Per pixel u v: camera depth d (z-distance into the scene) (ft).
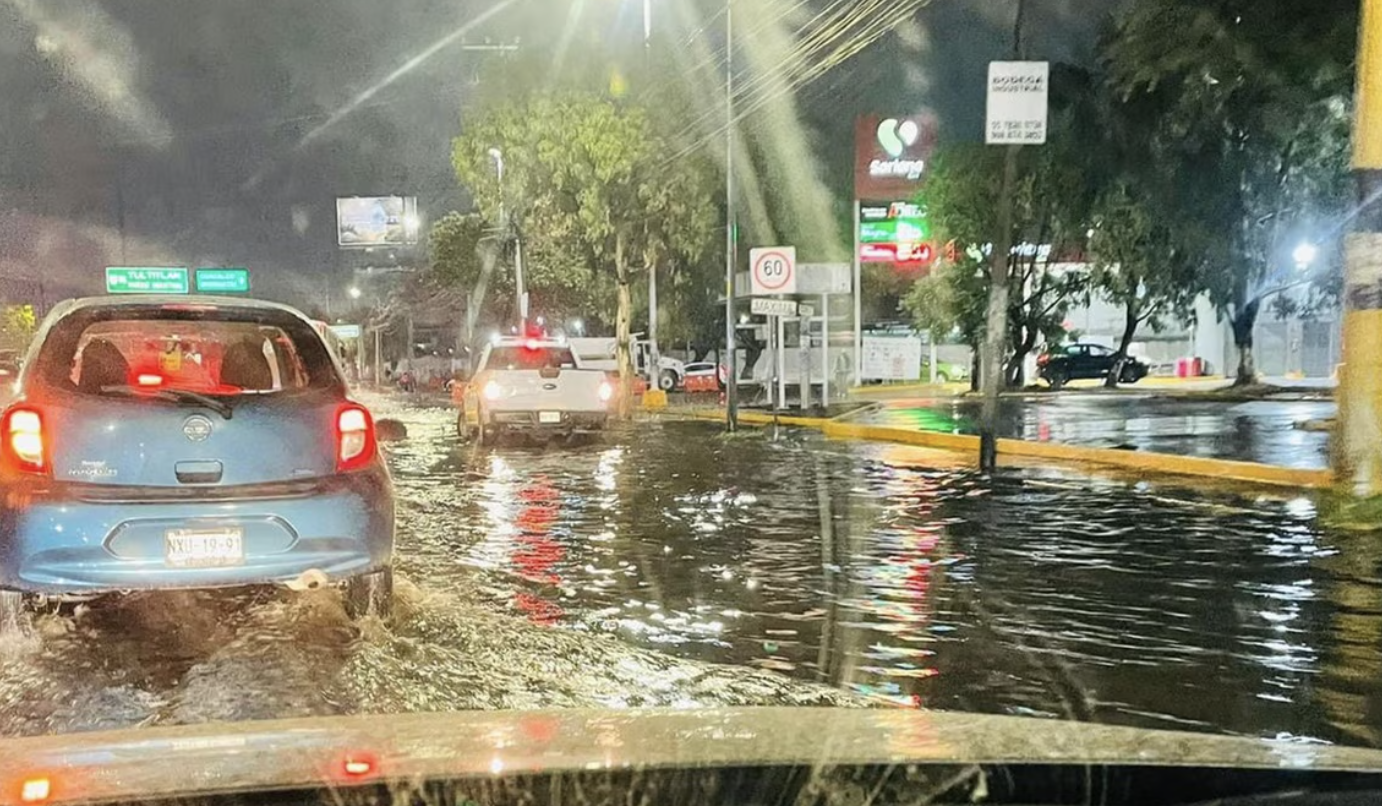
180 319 20.22
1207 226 80.84
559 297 165.48
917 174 107.86
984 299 112.78
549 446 61.77
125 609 21.09
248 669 17.49
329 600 21.31
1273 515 34.60
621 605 22.80
